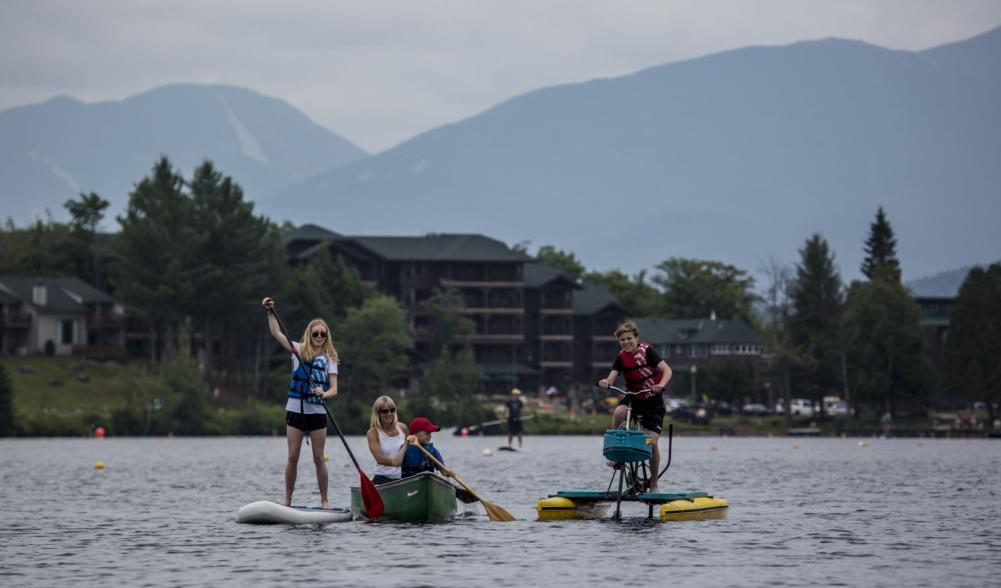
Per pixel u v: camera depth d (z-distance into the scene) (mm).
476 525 48969
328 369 49906
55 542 45125
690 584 35469
